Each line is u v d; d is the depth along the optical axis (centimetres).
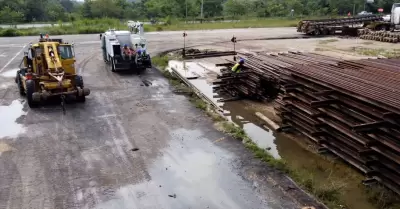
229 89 1588
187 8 6244
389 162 796
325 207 741
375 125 788
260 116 1309
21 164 934
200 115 1301
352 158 920
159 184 839
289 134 1159
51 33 3900
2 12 5628
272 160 943
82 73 1975
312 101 1005
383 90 912
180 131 1152
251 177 866
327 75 1092
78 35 3778
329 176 885
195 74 1962
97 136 1112
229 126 1184
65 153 996
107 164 933
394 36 2906
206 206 754
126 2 7344
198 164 934
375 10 7381
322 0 7494
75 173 887
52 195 795
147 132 1144
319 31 3497
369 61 1329
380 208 757
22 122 1228
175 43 3069
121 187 827
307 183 831
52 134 1127
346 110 930
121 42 2058
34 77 1376
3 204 761
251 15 6406
